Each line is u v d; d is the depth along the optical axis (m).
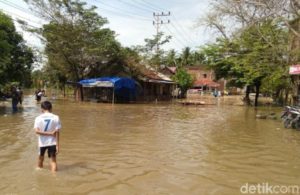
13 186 7.48
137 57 46.16
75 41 39.31
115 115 23.86
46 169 8.84
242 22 21.89
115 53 41.56
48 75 50.72
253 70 26.22
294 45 22.84
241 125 19.73
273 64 24.48
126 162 9.95
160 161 10.17
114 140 13.57
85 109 28.42
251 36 25.48
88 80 38.56
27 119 19.98
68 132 15.35
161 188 7.62
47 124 8.62
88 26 39.62
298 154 11.69
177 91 58.25
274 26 23.75
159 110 29.81
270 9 19.83
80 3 38.81
